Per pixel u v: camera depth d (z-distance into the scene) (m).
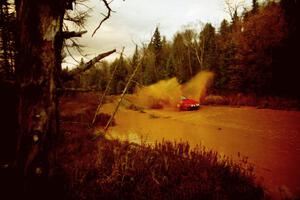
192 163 5.71
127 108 25.41
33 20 2.18
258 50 23.02
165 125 15.39
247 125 13.53
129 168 4.98
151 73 38.41
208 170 5.39
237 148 8.72
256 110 18.45
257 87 23.89
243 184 4.88
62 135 7.05
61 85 2.36
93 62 2.48
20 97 2.26
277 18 22.56
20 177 2.23
